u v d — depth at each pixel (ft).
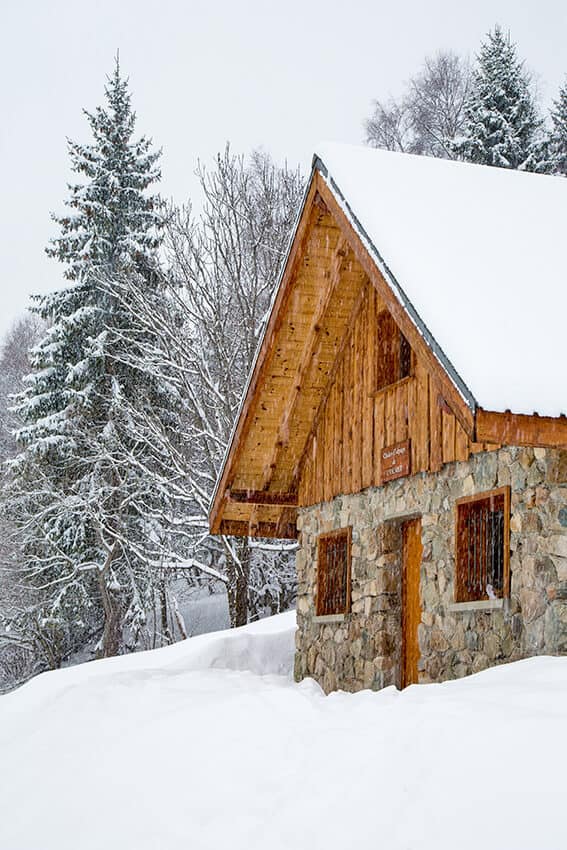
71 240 95.14
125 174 96.12
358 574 40.42
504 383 24.89
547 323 27.61
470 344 25.98
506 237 32.65
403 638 38.01
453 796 15.97
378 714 21.04
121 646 90.02
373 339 39.75
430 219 32.71
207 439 74.33
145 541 80.02
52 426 88.28
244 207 77.61
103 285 86.33
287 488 46.96
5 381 153.69
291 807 17.66
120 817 19.85
